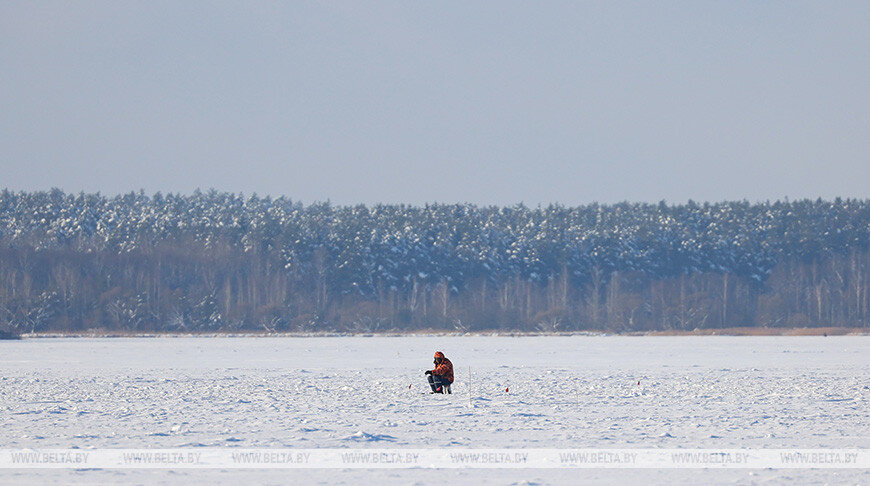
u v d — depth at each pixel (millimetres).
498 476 50031
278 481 48469
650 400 96062
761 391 107188
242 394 105875
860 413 81812
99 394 105938
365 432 68188
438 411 84938
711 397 99312
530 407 88688
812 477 49500
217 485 47250
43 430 70125
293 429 70625
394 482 48188
